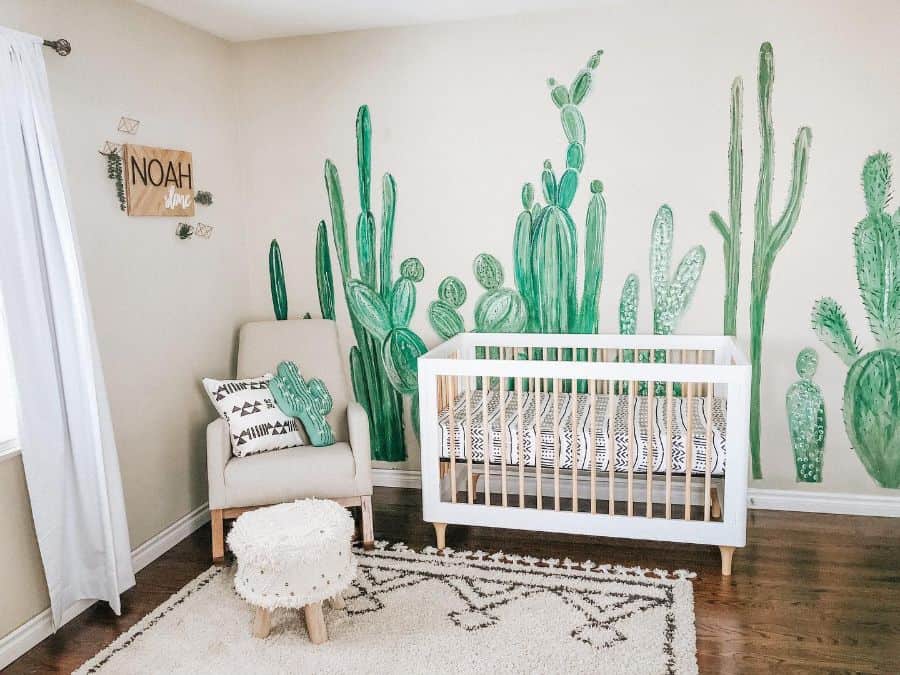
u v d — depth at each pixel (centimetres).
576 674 212
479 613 247
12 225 224
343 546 238
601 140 329
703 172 321
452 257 356
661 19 315
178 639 237
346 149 361
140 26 295
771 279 321
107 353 277
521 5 315
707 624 238
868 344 314
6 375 230
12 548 233
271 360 345
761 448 333
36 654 234
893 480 321
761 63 308
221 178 357
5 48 220
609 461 279
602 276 338
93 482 249
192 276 332
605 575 273
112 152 278
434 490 301
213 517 292
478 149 344
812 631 233
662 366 268
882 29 295
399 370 372
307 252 374
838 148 305
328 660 223
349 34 351
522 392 351
